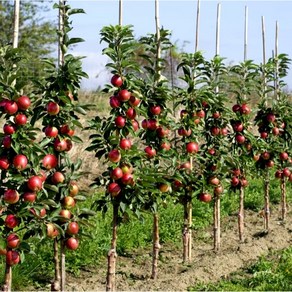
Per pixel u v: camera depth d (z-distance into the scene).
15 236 3.25
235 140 5.18
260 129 5.85
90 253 4.71
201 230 6.05
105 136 3.74
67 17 3.50
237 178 5.38
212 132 4.82
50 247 4.62
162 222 5.73
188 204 4.99
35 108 3.42
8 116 3.24
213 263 4.64
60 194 3.43
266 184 5.96
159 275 4.54
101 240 4.99
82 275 4.52
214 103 4.63
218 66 4.87
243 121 5.16
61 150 3.44
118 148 3.66
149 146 4.15
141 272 4.62
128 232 5.30
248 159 5.38
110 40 3.78
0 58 3.33
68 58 3.47
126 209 3.72
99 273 4.58
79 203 6.11
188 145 4.47
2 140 3.23
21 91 3.49
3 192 3.31
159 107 4.12
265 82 5.76
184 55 4.68
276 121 5.84
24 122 3.22
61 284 3.72
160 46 4.27
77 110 3.46
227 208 6.77
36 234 3.30
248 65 5.18
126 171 3.64
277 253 5.12
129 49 3.75
